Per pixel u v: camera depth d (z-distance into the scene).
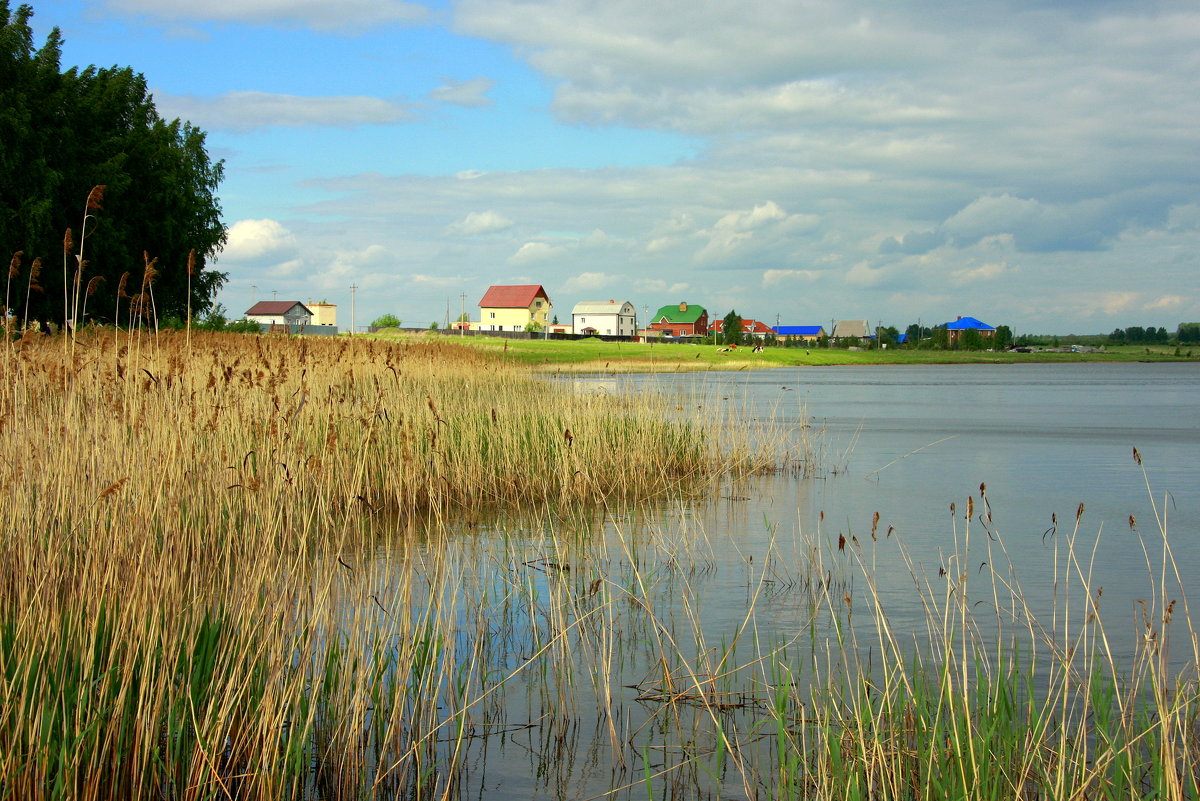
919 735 4.84
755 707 6.03
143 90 35.78
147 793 4.54
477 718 5.93
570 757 5.38
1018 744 4.91
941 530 12.05
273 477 8.33
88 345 11.97
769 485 15.95
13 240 28.02
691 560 10.12
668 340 137.50
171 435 8.09
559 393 20.59
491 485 13.68
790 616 8.06
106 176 30.23
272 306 119.69
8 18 31.02
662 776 5.14
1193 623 7.89
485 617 7.80
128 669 4.67
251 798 4.69
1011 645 7.27
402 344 27.39
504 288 144.38
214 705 4.73
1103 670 6.61
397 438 12.35
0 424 7.72
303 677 5.12
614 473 15.04
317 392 13.38
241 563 6.90
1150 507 13.88
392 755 5.30
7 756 4.23
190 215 35.12
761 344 129.88
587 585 8.91
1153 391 52.00
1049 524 12.55
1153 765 4.71
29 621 4.86
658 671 6.72
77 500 6.85
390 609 6.36
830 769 5.00
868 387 55.22
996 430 26.52
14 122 27.14
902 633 7.60
